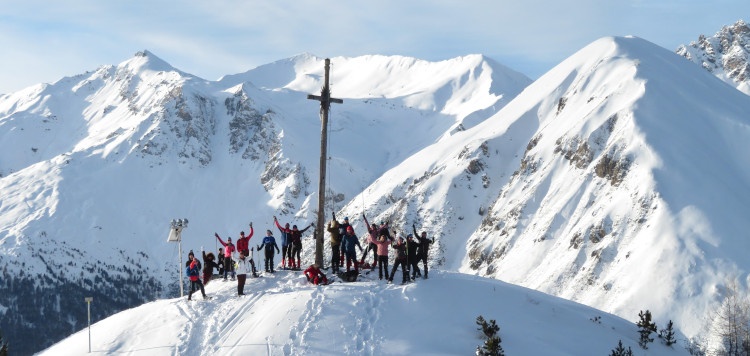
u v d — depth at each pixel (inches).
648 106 7126.0
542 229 6791.3
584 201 6702.8
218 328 1250.0
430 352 1160.2
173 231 1525.6
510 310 1327.5
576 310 1422.2
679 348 1401.3
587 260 5866.1
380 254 1423.5
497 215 7810.0
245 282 1467.8
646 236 5497.1
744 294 4648.1
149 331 1263.5
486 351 1147.3
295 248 1567.4
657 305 4798.2
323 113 1574.8
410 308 1280.8
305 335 1192.2
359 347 1170.0
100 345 1242.6
